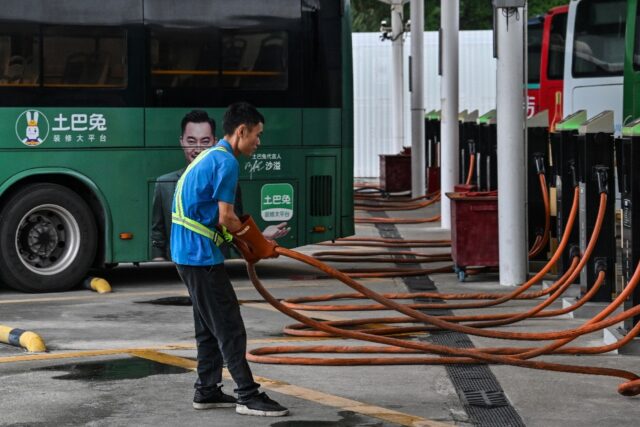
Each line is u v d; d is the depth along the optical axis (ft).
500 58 42.19
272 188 44.42
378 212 75.97
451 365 28.86
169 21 43.14
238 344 23.79
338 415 23.98
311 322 25.81
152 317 36.42
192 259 23.40
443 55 61.31
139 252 43.06
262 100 44.24
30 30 41.68
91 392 26.05
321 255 52.11
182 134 42.98
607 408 24.71
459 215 43.60
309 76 44.73
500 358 27.02
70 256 42.27
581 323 34.81
